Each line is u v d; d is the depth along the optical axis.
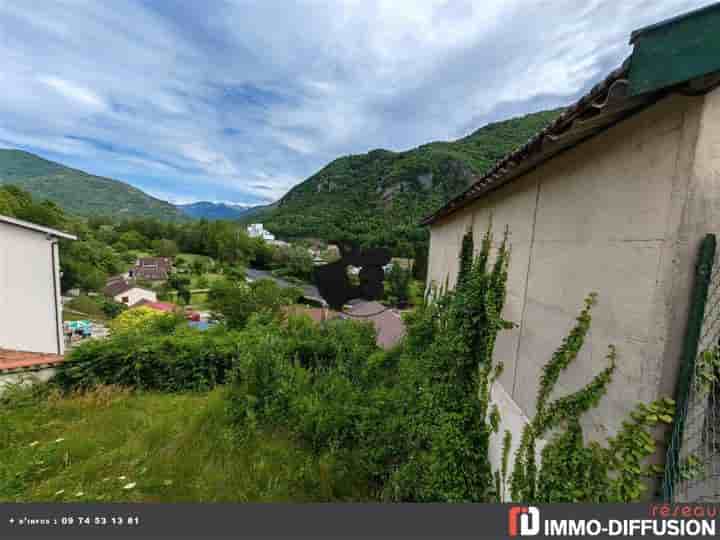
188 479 3.41
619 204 1.60
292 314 8.89
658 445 1.38
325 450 3.89
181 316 8.74
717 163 1.25
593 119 1.52
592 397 1.70
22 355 6.35
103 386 6.11
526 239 2.70
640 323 1.42
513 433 2.63
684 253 1.27
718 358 1.27
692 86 1.19
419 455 3.53
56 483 3.31
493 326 3.15
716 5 1.00
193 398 6.10
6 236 8.56
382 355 6.30
